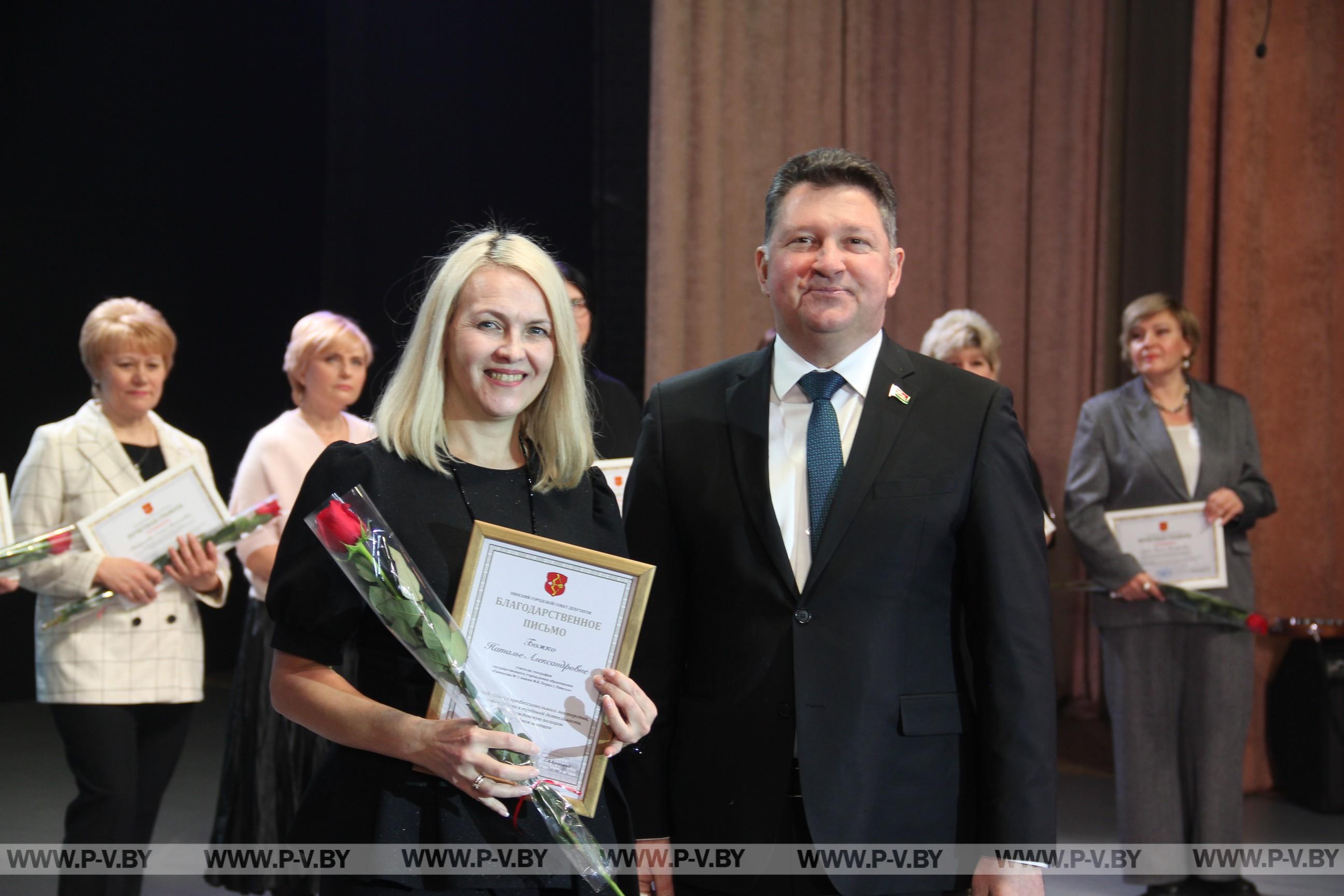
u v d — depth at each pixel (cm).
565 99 568
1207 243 438
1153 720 329
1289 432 440
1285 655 429
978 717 163
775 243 168
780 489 167
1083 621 523
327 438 322
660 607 172
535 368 144
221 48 611
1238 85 432
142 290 595
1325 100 446
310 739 307
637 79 495
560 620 136
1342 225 448
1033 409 501
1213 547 327
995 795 157
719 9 457
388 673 140
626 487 179
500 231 152
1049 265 497
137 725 291
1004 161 498
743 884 160
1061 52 493
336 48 584
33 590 273
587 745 135
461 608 135
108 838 272
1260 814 409
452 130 580
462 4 575
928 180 498
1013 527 162
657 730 171
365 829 132
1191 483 339
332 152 589
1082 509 341
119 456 288
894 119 493
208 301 625
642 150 495
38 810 405
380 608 130
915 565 162
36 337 557
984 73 499
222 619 673
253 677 311
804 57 477
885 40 490
